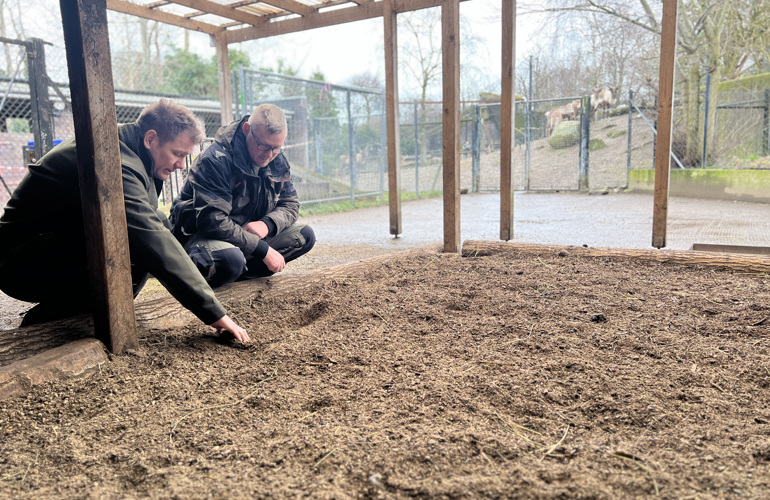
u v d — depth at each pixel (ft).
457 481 4.69
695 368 7.23
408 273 13.42
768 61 52.29
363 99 44.16
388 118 22.27
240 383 7.18
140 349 8.14
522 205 38.52
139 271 9.21
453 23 16.06
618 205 36.55
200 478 4.93
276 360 7.91
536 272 13.11
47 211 7.98
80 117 7.14
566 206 36.76
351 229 26.89
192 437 5.73
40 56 25.50
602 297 10.78
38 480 5.07
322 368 7.59
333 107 42.86
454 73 15.92
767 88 48.16
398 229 23.35
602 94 57.52
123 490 4.86
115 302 7.72
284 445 5.45
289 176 12.57
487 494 4.53
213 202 10.41
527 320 9.49
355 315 10.03
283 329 9.71
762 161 44.78
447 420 5.90
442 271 13.52
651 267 13.47
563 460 5.06
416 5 20.30
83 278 8.71
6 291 8.67
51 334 7.95
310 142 42.65
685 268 13.29
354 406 6.34
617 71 58.54
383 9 20.95
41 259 8.34
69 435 5.89
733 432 5.52
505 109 18.60
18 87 35.81
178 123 8.22
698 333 8.62
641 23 48.21
